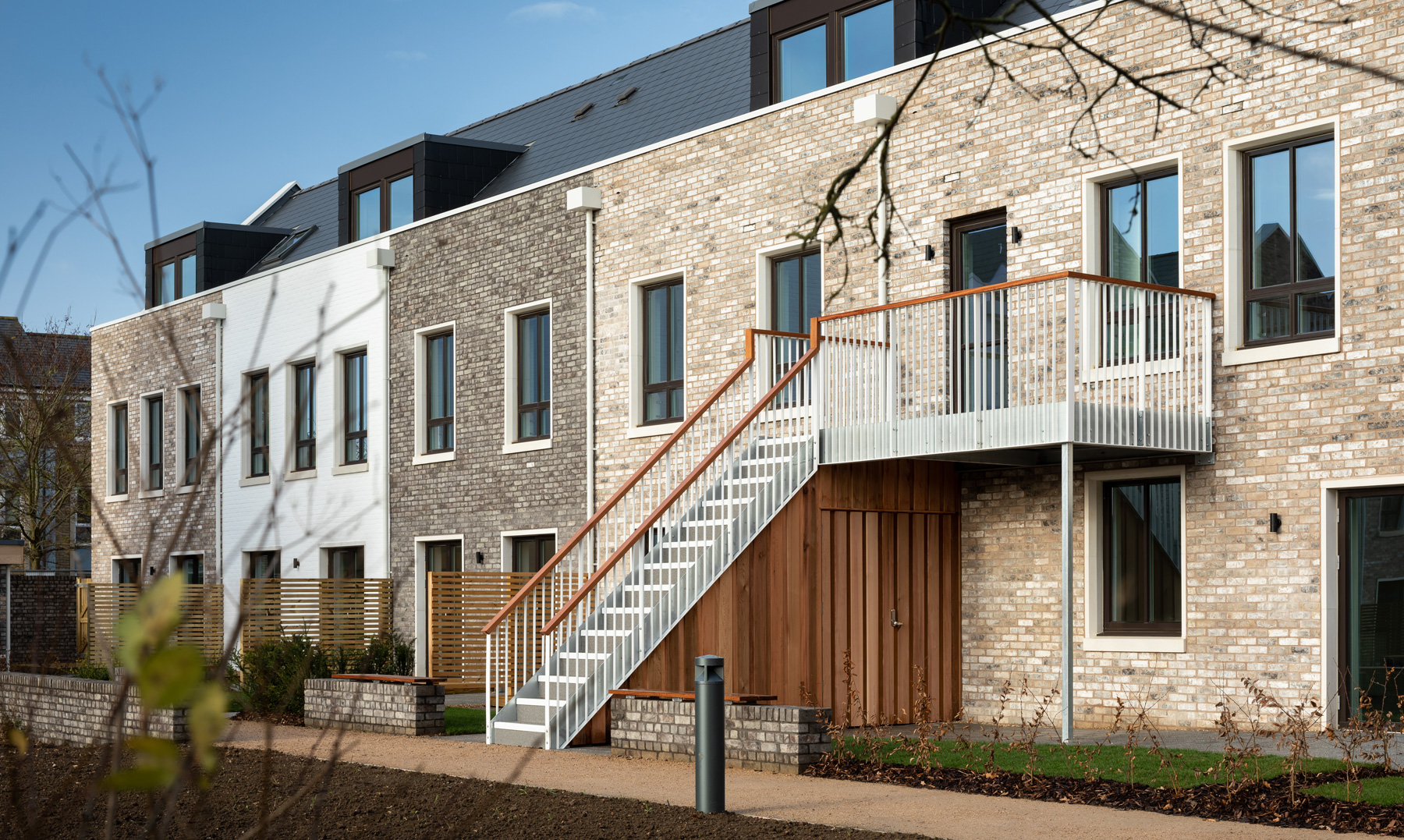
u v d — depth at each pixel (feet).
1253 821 26.13
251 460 84.12
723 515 45.06
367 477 74.64
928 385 42.83
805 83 57.72
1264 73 40.75
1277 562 40.01
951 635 47.67
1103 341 39.70
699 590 41.63
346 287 77.15
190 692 5.86
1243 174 41.78
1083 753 34.91
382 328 74.49
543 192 65.46
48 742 45.42
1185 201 42.45
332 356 77.77
